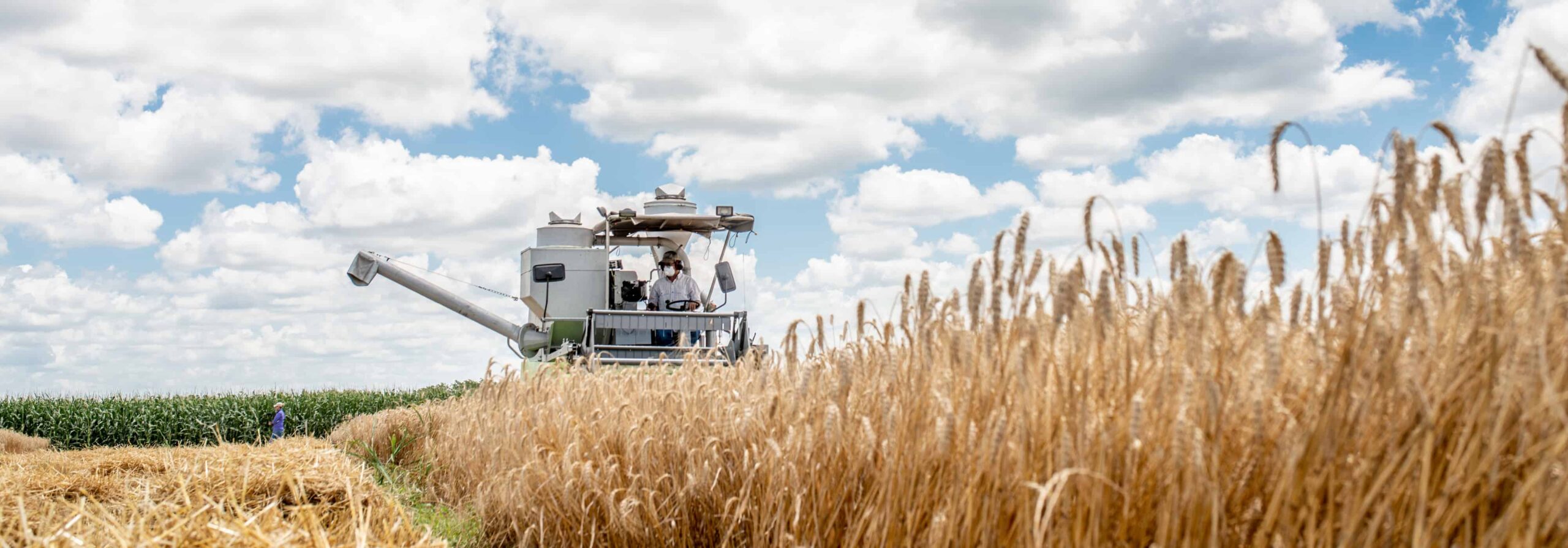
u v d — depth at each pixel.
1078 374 3.09
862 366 4.22
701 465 5.11
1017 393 3.10
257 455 7.73
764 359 5.44
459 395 15.18
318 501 6.25
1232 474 2.60
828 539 3.97
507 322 17.59
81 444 26.03
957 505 3.09
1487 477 2.25
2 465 8.02
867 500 3.72
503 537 6.49
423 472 10.62
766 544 4.37
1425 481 2.14
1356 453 2.41
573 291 14.98
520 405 7.39
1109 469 2.70
